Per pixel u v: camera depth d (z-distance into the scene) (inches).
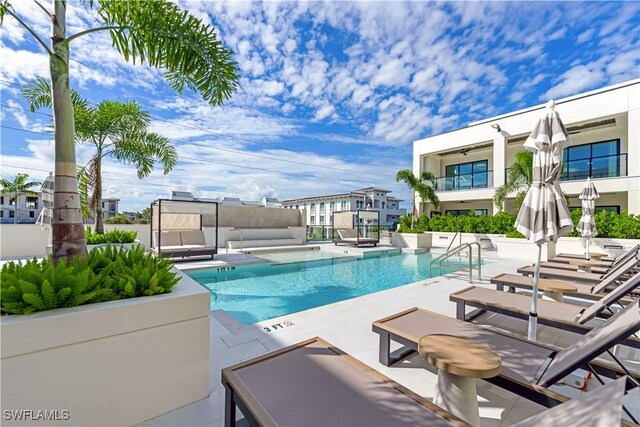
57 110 90.0
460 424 53.7
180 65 124.4
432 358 71.9
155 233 344.5
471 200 597.3
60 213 89.3
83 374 66.1
